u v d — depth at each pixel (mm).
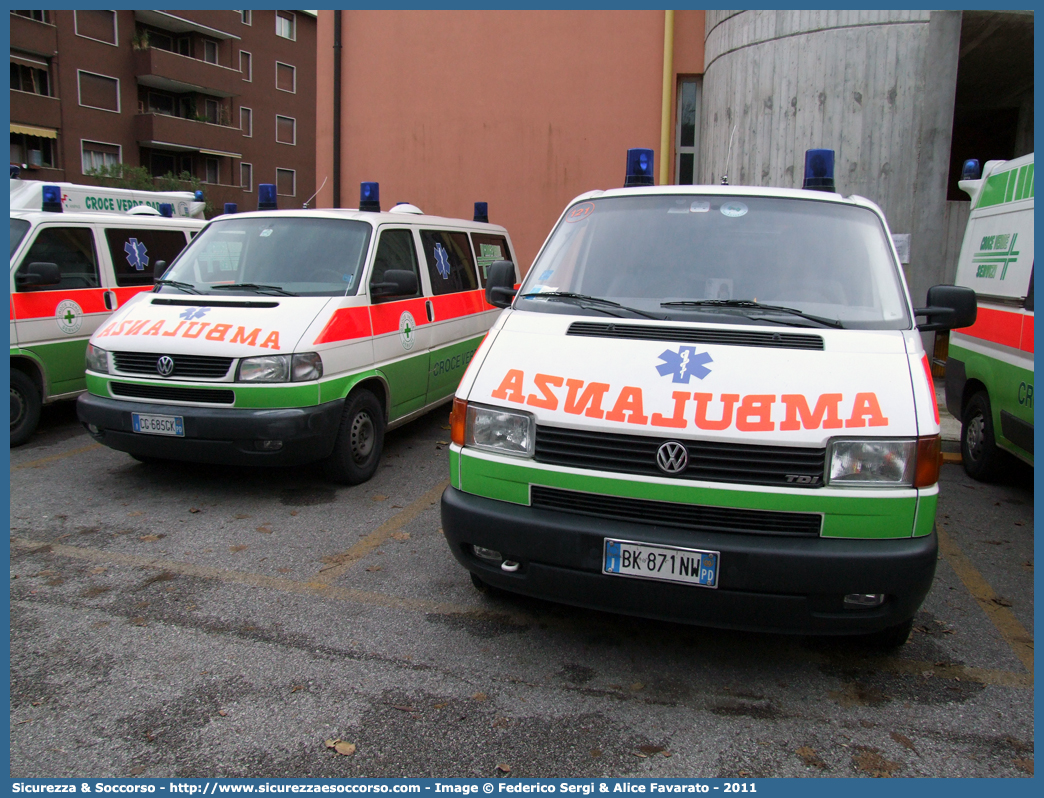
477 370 3336
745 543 2768
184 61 35031
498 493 3111
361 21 12016
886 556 2717
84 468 5906
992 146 14867
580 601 2998
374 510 5043
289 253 5715
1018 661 3312
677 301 3539
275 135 40688
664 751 2664
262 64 39500
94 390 5164
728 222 3891
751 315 3387
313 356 4941
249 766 2553
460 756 2615
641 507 2885
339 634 3410
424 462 6223
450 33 11703
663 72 11000
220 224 6156
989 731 2812
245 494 5332
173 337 4969
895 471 2766
